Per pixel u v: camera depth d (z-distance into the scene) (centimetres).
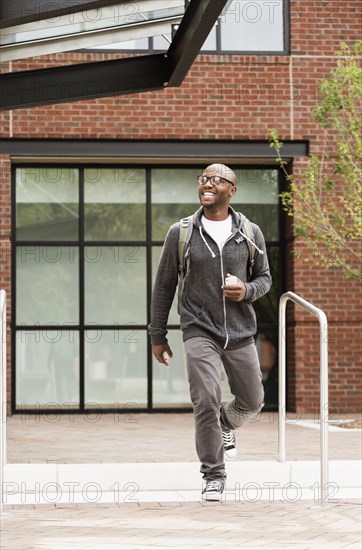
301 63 1777
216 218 853
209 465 841
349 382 1767
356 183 1488
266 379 1828
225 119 1770
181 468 932
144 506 827
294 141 1780
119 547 643
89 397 1802
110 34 1094
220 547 645
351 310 1766
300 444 1213
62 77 1113
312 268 1766
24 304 1802
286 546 650
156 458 1074
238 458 1056
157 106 1764
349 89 1514
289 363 1795
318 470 942
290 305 1791
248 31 1781
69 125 1750
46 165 1809
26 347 1795
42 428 1502
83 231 1811
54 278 1808
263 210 1836
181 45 998
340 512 796
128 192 1828
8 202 1745
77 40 1101
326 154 1623
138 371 1814
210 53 1772
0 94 1123
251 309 855
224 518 764
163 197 1833
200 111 1769
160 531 705
